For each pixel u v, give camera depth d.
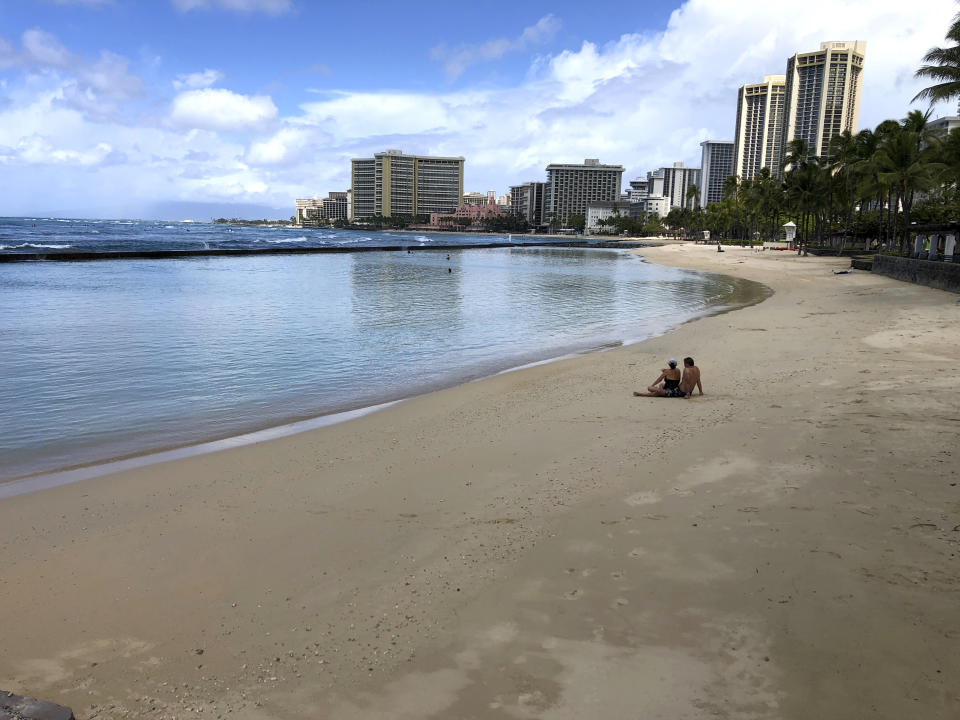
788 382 12.97
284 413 12.05
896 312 24.59
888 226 63.75
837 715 3.64
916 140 50.91
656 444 9.13
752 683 3.95
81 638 4.73
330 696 4.01
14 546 6.34
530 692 3.96
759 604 4.83
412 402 12.62
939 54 36.19
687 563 5.54
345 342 20.39
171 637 4.72
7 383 14.18
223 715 3.85
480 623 4.77
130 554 6.12
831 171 76.06
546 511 6.87
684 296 37.38
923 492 6.77
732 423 10.01
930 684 3.85
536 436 9.96
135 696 4.05
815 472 7.55
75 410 12.11
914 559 5.36
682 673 4.08
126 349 18.45
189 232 168.75
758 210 113.38
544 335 22.42
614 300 35.19
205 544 6.32
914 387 11.64
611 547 5.92
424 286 42.66
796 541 5.82
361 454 9.29
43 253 58.91
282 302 31.47
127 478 8.38
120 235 125.88
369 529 6.59
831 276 47.06
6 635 4.77
